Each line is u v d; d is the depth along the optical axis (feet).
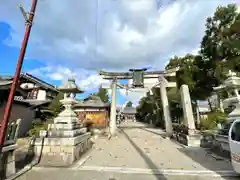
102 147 30.30
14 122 15.60
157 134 53.47
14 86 10.43
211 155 24.08
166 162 20.24
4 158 14.26
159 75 51.08
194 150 27.89
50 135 20.90
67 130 21.06
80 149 22.89
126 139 41.98
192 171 16.79
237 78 26.27
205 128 52.75
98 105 68.23
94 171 16.56
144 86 50.98
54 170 16.72
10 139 14.96
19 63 10.65
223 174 15.88
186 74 57.11
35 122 50.37
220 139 24.58
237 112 22.72
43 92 66.69
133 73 50.90
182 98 40.83
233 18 53.16
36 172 16.12
